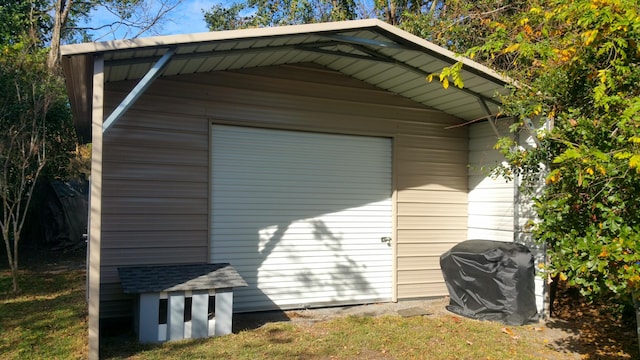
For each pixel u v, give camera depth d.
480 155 7.57
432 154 7.59
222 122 6.26
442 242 7.59
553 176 4.04
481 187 7.52
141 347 4.78
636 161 3.24
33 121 8.26
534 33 5.95
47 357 4.54
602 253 3.53
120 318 5.61
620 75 4.27
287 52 6.00
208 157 6.16
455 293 6.59
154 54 4.81
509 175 6.05
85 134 9.03
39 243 12.39
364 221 7.15
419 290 7.40
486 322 6.04
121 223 5.65
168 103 5.96
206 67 5.94
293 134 6.75
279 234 6.61
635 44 4.24
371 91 7.20
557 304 6.98
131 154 5.73
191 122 6.08
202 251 6.07
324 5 14.02
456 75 4.57
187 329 5.11
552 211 4.31
